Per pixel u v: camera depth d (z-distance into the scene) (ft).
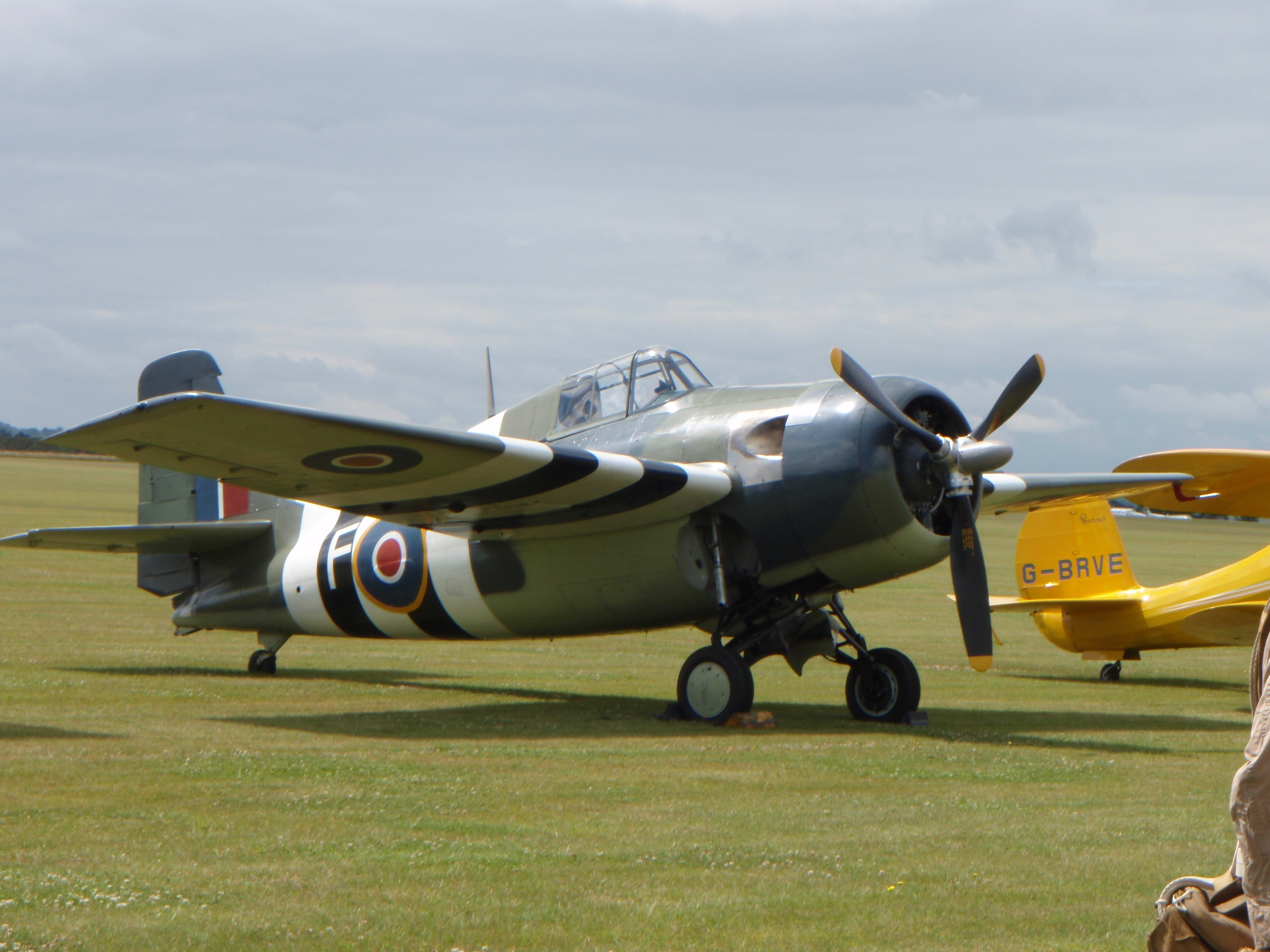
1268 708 10.93
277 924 18.08
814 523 41.47
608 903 19.62
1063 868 22.57
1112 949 17.87
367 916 18.57
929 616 108.99
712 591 44.96
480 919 18.63
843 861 22.84
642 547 45.75
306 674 61.21
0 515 185.78
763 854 23.18
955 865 22.67
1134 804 29.40
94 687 50.14
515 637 52.47
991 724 46.16
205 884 20.16
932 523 42.37
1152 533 321.32
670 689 57.47
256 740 37.04
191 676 56.95
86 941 17.02
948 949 17.76
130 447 36.47
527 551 49.37
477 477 40.14
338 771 31.60
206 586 62.69
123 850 22.36
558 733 40.68
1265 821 10.89
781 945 17.78
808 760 35.63
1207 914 11.87
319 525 58.39
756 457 42.75
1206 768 35.32
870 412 40.78
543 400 50.88
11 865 21.07
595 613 48.52
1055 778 33.17
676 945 17.66
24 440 484.74
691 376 47.73
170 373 61.36
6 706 43.37
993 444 40.73
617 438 47.19
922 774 33.45
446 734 39.83
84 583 108.99
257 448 36.86
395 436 35.94
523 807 27.50
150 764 31.58
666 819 26.50
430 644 79.25
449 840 23.97
